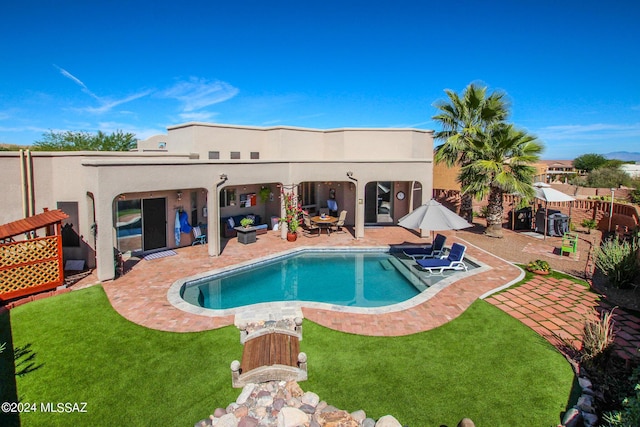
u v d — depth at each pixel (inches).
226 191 851.4
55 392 279.7
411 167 829.8
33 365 315.9
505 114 800.9
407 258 684.7
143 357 328.5
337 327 386.6
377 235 863.1
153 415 256.1
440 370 307.4
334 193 1025.5
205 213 780.0
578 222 956.0
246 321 400.8
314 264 671.8
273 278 597.3
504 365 314.0
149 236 685.3
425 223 593.3
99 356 330.0
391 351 338.3
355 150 955.3
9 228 460.8
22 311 427.2
